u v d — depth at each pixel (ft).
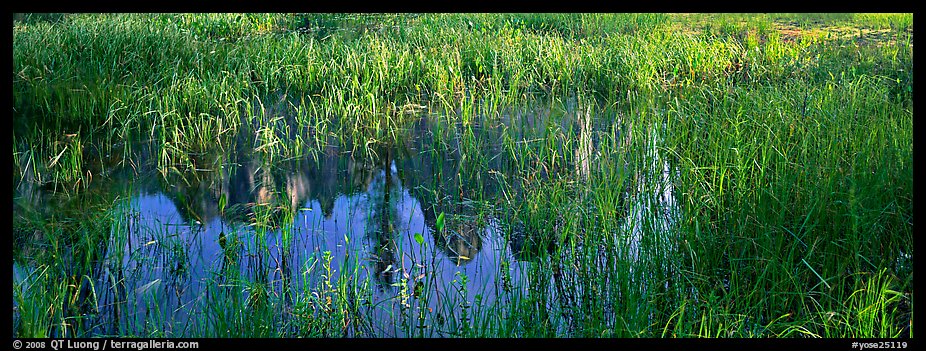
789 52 37.70
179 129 28.73
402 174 25.07
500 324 14.71
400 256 18.98
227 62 34.78
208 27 44.16
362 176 24.93
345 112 30.53
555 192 21.27
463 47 39.19
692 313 15.64
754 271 17.07
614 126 27.25
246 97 32.94
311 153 27.07
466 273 18.06
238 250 19.13
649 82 33.73
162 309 16.55
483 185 23.85
